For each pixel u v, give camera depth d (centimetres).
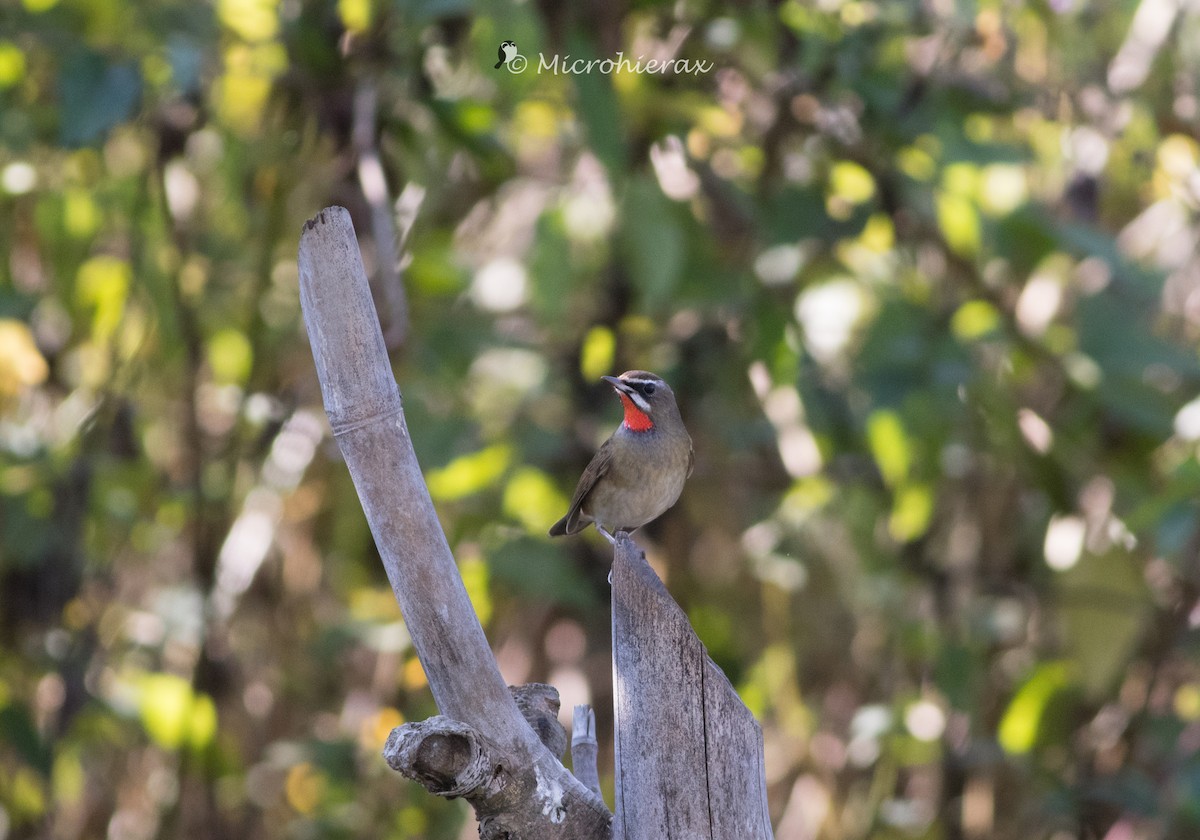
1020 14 1232
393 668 1309
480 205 1304
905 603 1310
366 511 488
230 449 1283
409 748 461
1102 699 1232
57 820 1331
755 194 1165
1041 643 1314
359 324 474
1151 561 1230
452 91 1122
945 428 1104
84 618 1245
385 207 958
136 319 1284
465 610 489
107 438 1223
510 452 1130
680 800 500
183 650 1339
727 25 1109
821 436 1220
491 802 491
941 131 1113
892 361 1036
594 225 1027
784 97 1136
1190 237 1302
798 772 1334
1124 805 1173
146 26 1012
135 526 1295
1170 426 1044
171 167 1216
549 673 1291
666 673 505
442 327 1186
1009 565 1297
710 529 1342
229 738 1228
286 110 1138
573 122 1130
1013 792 1272
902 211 1154
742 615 1393
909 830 1277
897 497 1164
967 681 1210
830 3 1112
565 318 1156
